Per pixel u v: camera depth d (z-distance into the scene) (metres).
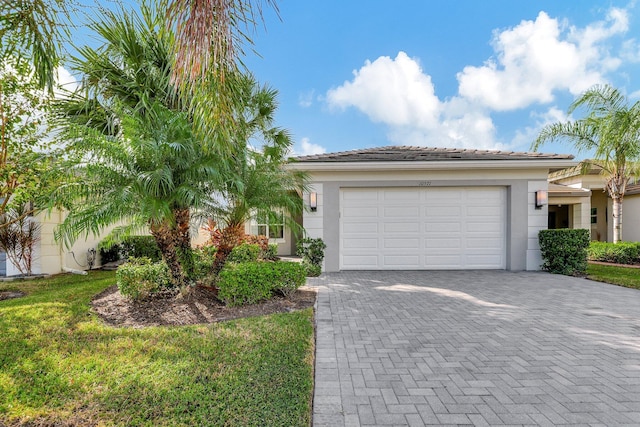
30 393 3.01
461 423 2.65
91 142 4.73
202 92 3.92
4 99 7.04
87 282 8.52
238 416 2.70
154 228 5.60
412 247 10.22
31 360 3.65
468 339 4.45
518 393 3.09
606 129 10.62
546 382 3.29
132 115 5.49
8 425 2.58
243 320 5.11
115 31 6.07
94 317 5.17
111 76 6.21
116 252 12.04
